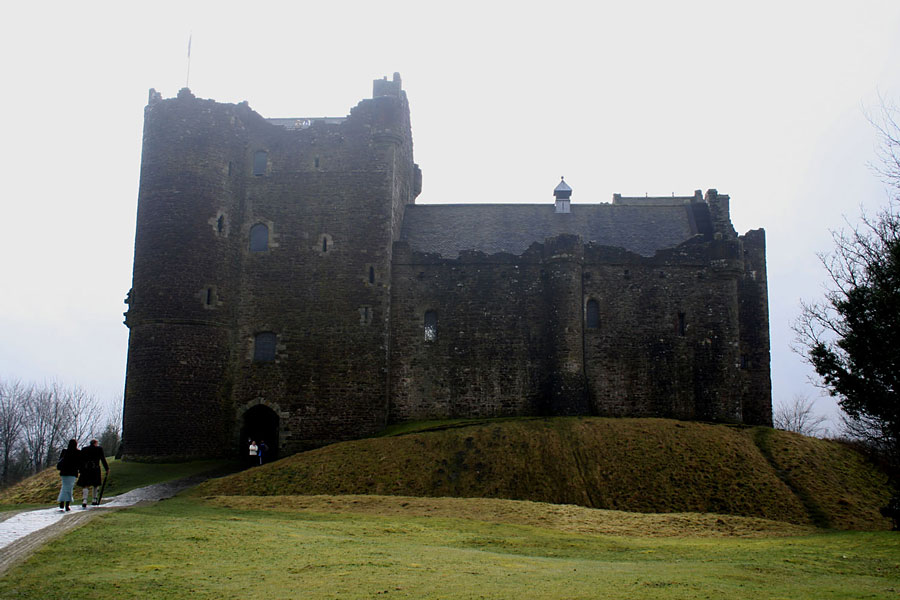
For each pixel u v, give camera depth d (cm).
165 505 2617
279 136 4278
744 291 4484
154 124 4012
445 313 4144
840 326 2416
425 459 3284
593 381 4075
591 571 1574
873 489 3088
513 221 4647
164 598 1241
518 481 3103
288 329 4031
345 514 2520
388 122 4256
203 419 3794
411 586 1351
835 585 1467
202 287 3897
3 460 7031
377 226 4150
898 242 2203
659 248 4416
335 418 3931
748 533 2484
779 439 3522
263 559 1595
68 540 1675
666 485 3048
